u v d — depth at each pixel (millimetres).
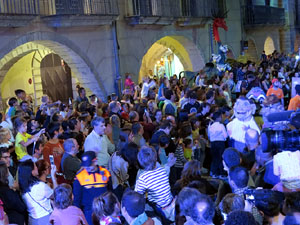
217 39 22125
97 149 7090
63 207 5066
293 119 5352
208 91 11211
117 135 8531
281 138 5355
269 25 27422
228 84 15188
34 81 17438
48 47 14078
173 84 14789
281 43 31656
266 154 6238
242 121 7523
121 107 10961
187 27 20062
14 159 8039
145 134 9156
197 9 20297
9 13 11250
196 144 8641
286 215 4098
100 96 15305
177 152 7883
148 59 23219
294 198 4246
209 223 4340
